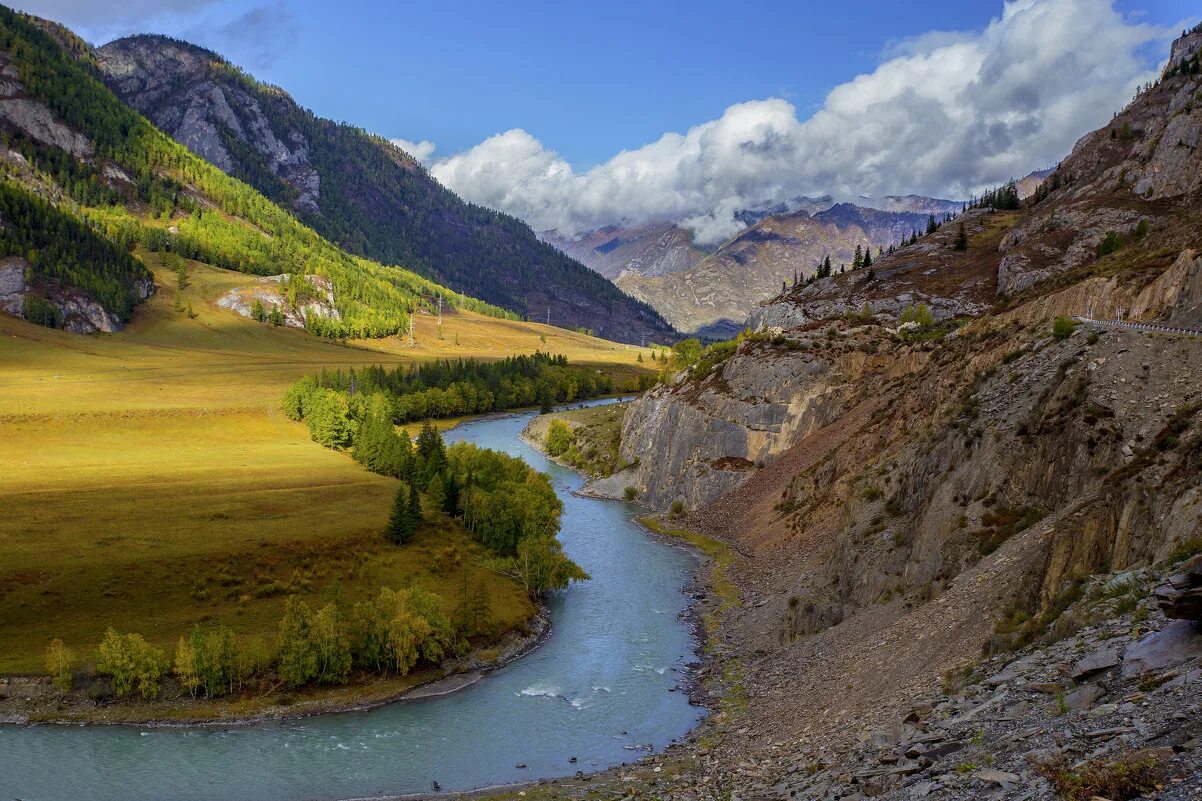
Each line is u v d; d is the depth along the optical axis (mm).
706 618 89562
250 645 76000
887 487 80625
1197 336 62062
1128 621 33062
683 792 44906
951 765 28312
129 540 95750
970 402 76688
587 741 62031
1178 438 48375
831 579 75312
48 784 55281
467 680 74750
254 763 59219
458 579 97375
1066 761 23812
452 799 53031
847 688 53188
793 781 37594
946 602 54688
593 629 87062
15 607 78312
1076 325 74938
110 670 68250
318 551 99625
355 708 69312
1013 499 62719
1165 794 19688
